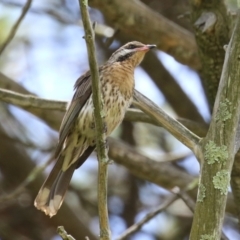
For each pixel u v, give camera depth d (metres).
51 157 12.75
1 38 15.64
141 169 13.32
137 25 12.46
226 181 7.40
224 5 10.61
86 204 16.45
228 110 7.54
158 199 16.17
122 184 16.27
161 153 16.16
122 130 16.52
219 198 7.36
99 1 12.05
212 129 7.58
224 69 7.66
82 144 10.14
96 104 7.51
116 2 12.09
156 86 15.95
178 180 13.23
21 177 16.09
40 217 15.68
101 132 7.54
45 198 9.50
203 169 7.49
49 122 13.21
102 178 7.49
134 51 10.73
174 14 15.82
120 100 10.20
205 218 7.35
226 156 7.45
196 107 15.70
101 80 10.14
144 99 8.23
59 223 15.44
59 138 9.98
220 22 10.55
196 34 10.78
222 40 10.66
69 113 10.09
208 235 7.31
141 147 16.52
